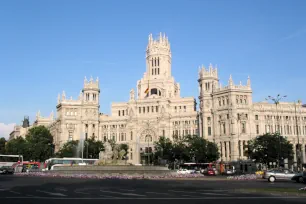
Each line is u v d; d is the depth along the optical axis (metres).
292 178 70.69
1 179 72.38
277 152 148.12
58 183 59.00
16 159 137.38
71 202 32.72
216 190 46.50
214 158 167.38
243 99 184.38
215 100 191.88
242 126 180.62
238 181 72.38
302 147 189.38
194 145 166.62
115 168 88.31
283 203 32.75
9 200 34.28
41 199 35.16
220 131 186.38
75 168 89.38
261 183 65.56
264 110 186.88
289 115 191.75
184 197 37.38
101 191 44.03
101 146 191.25
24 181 64.88
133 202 32.78
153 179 75.38
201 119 198.38
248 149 158.88
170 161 176.75
